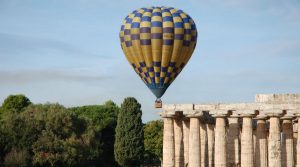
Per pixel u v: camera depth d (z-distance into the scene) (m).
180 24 106.69
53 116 155.62
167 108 103.75
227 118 100.44
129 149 177.75
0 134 147.88
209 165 104.81
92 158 164.38
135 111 179.50
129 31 107.50
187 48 108.00
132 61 109.75
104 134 194.25
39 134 151.88
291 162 97.50
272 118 95.00
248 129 96.44
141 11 108.88
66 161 151.62
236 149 100.06
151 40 105.88
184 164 104.19
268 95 101.12
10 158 144.00
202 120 103.38
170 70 108.31
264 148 98.38
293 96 100.31
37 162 147.38
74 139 156.12
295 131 101.00
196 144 99.88
